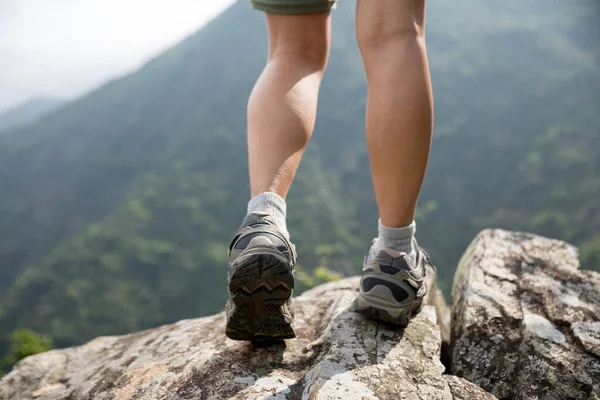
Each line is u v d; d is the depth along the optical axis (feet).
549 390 3.80
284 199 3.61
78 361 5.38
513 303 4.64
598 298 4.75
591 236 188.14
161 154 383.24
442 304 6.55
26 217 393.09
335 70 387.14
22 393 5.05
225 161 334.85
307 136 3.68
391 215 3.64
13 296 235.61
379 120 3.36
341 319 4.16
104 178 403.95
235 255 3.33
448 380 3.51
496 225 229.66
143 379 4.08
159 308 226.79
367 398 3.23
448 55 382.83
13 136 488.44
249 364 3.87
